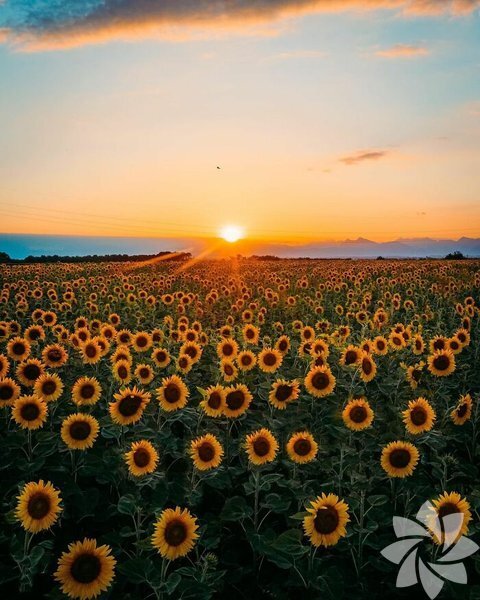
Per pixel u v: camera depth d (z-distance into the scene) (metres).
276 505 5.75
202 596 4.47
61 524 5.85
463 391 9.88
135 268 53.03
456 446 7.80
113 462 6.31
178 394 7.21
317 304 21.94
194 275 42.25
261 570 5.55
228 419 7.94
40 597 4.89
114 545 5.27
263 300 24.66
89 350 9.92
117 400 6.58
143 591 5.04
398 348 10.84
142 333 11.27
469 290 27.80
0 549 5.34
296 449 6.06
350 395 8.48
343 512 4.78
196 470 6.05
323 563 5.30
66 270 46.50
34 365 8.10
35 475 6.19
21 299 21.72
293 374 9.70
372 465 6.52
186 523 4.52
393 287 28.84
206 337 12.52
